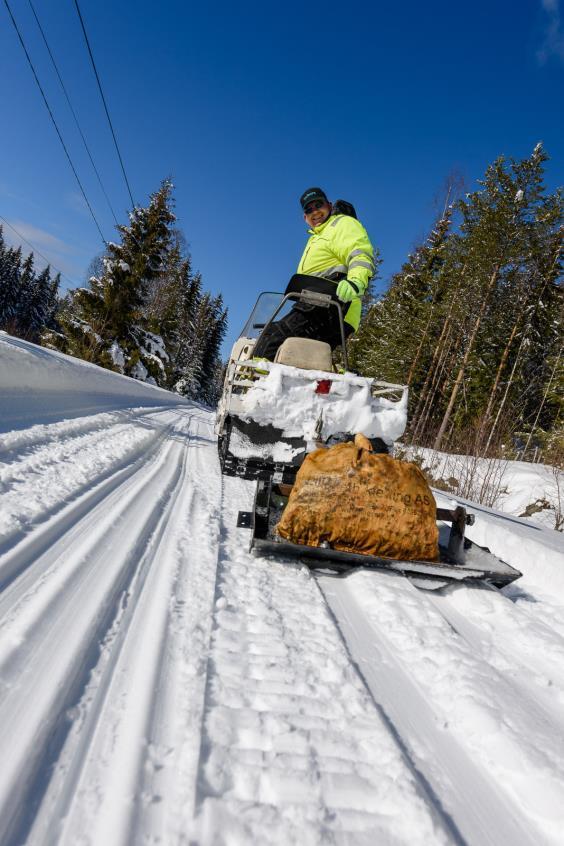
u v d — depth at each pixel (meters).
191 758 1.00
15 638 1.29
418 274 27.09
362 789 1.01
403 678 1.52
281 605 1.87
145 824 0.84
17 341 6.15
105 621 1.49
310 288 4.30
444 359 23.95
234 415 3.71
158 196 21.34
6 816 0.80
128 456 4.34
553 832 1.00
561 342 25.08
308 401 3.69
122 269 20.80
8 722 1.01
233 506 3.43
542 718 1.37
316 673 1.42
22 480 2.70
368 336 30.81
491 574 2.26
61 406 5.68
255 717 1.18
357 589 2.19
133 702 1.14
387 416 3.70
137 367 21.95
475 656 1.69
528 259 20.66
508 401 20.77
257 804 0.93
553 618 2.41
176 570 2.00
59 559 1.85
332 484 2.37
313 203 4.40
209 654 1.42
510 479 11.64
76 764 0.94
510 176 20.09
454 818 1.00
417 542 2.31
